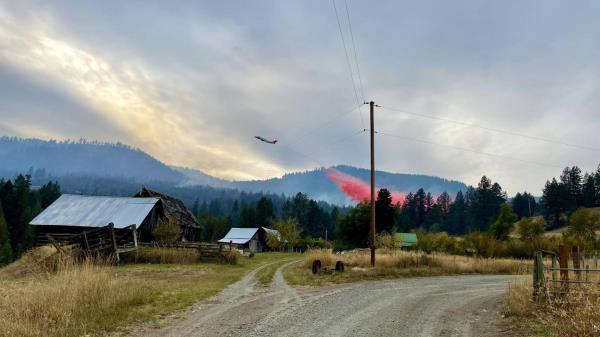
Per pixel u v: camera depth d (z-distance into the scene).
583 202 119.81
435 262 27.44
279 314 10.88
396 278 21.70
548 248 43.28
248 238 72.38
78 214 38.44
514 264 28.69
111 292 11.94
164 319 10.16
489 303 13.80
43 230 37.41
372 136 26.88
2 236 65.56
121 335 8.64
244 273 24.30
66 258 15.02
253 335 8.65
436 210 149.00
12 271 24.97
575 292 10.83
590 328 8.23
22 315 9.20
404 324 10.03
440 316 11.24
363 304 12.77
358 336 8.70
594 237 50.22
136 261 30.44
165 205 48.66
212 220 115.69
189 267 27.97
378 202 66.38
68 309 9.80
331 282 18.89
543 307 11.27
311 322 9.96
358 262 26.19
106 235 27.84
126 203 40.44
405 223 122.00
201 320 10.07
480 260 29.59
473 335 9.14
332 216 139.38
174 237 41.03
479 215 134.88
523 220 49.72
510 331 9.45
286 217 126.81
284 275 22.11
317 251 29.86
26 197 83.06
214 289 15.47
